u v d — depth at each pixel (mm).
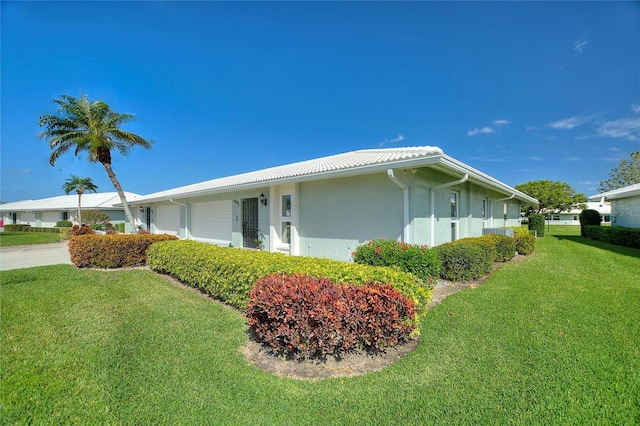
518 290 5934
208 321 4527
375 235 7414
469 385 2740
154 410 2463
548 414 2334
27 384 2838
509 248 9602
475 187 11141
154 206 19016
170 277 7953
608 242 15570
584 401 2482
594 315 4488
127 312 4984
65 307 5266
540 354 3285
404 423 2287
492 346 3500
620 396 2537
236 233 12047
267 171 13766
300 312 3207
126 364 3215
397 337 3418
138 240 9680
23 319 4648
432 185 7797
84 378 2945
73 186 28578
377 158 7395
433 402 2516
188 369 3105
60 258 12484
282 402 2566
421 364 3131
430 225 7625
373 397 2615
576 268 8305
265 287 3654
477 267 6707
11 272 8711
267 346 3637
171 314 4867
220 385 2814
